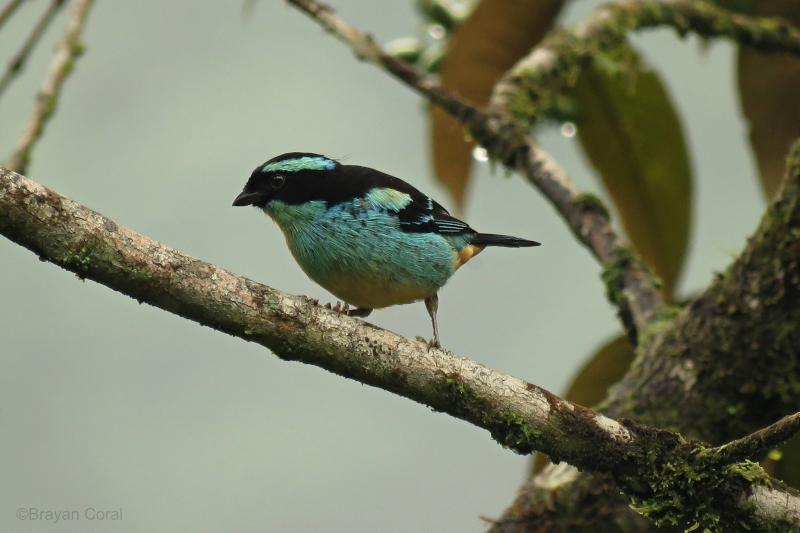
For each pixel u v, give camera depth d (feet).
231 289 25.14
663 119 46.14
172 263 24.59
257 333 25.46
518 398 26.23
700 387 33.83
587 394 41.16
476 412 26.37
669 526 30.07
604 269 39.34
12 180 22.95
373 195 34.50
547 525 32.63
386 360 26.09
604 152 46.98
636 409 34.30
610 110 46.70
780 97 44.34
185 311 25.03
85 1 38.70
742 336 33.53
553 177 42.60
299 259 35.32
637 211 46.73
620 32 46.14
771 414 33.58
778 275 32.99
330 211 34.22
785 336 32.91
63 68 36.17
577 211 41.27
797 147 33.14
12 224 23.04
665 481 25.73
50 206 23.34
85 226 23.66
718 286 34.50
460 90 49.19
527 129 44.50
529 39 47.47
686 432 33.53
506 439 26.55
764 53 44.45
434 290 36.01
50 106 35.63
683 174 46.16
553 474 33.94
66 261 23.67
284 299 25.75
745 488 25.22
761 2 49.37
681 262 46.03
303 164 34.60
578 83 47.03
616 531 31.83
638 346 36.58
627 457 26.09
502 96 45.29
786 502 24.98
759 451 24.67
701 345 34.09
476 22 47.03
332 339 25.85
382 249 34.22
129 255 24.08
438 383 26.16
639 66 46.11
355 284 35.06
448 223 37.35
